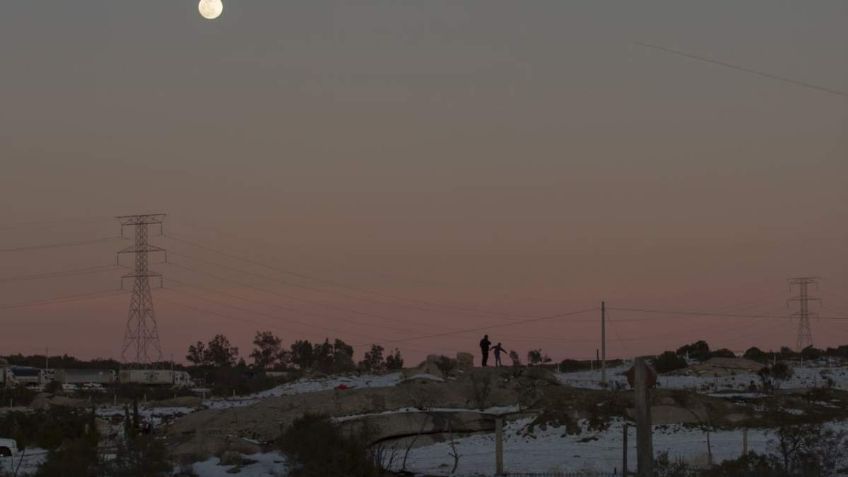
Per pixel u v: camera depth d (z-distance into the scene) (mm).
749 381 85188
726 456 42438
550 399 61562
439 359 75625
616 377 89625
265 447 46562
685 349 123000
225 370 128375
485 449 49875
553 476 35094
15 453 47375
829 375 90438
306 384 82875
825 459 34531
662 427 55906
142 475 35500
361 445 36812
